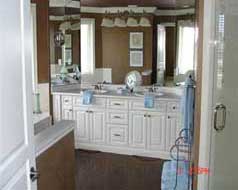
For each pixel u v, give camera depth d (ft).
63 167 8.50
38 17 14.48
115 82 16.63
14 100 4.57
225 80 8.14
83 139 16.24
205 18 7.86
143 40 15.88
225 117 8.31
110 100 15.47
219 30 7.90
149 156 15.14
